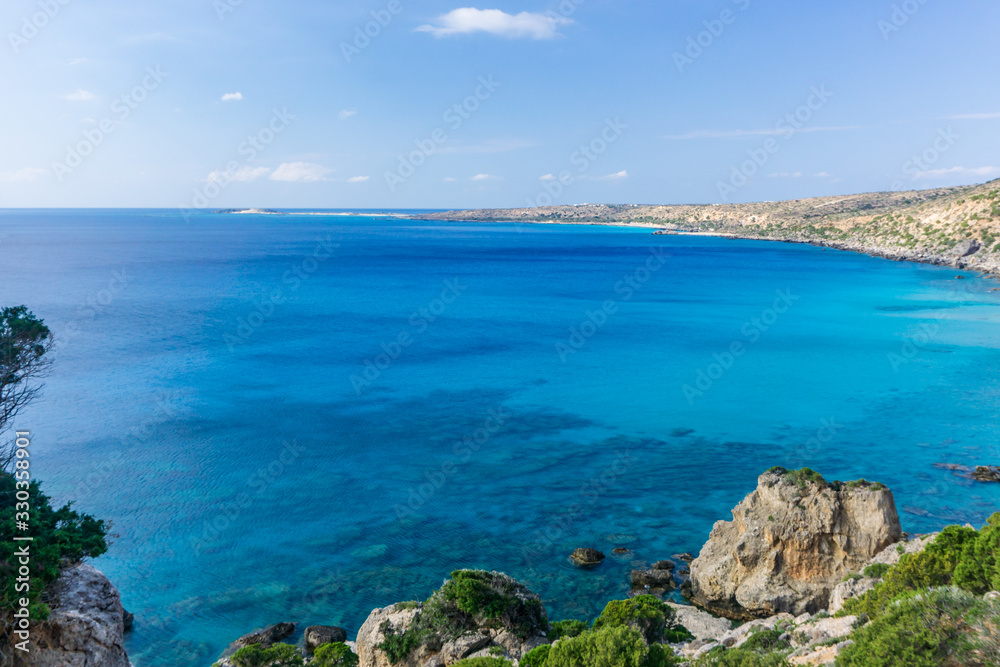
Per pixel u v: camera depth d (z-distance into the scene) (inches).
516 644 796.0
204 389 2410.2
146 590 1160.2
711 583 1113.4
